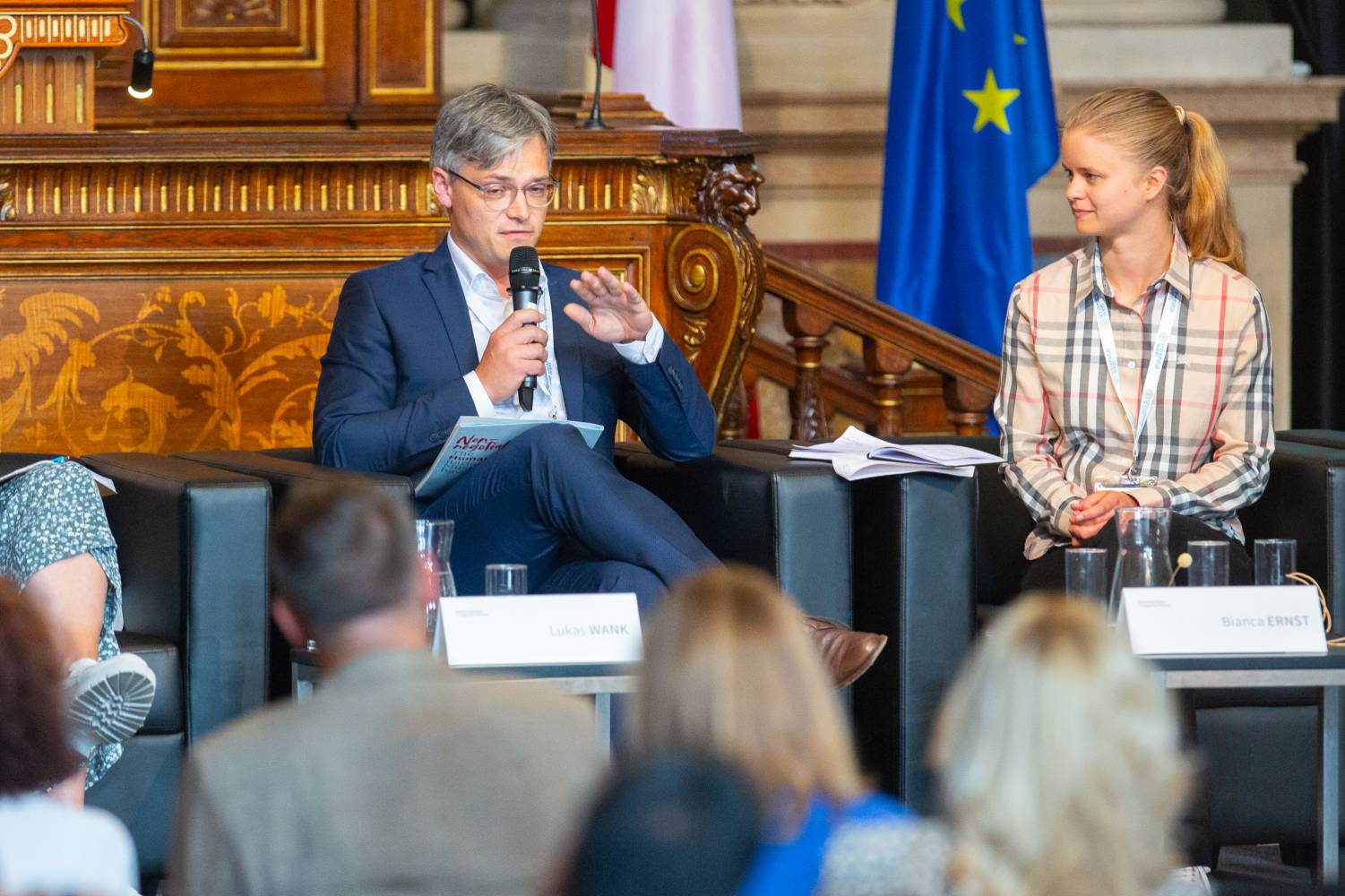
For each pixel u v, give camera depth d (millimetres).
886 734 9461
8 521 8602
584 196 12047
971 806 4047
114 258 11789
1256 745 9633
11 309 11688
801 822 3973
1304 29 19344
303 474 9156
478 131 9812
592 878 3457
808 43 19016
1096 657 4055
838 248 19062
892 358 14625
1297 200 19469
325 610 5020
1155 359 10148
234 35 16266
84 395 11812
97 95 16000
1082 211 10062
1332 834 8648
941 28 15961
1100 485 9953
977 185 15781
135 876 8734
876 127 18859
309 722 4805
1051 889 3992
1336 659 7973
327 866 4711
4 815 4570
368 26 16391
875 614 9562
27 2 11578
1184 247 10211
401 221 12062
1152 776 4043
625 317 9672
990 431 14812
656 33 15500
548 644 7586
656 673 4043
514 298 9695
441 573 7820
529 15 18609
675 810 3480
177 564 8734
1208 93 19062
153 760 8695
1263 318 10148
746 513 9383
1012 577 10812
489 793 4785
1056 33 19359
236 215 11914
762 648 4008
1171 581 8391
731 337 11992
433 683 4926
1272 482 10133
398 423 9477
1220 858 10570
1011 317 10523
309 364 12062
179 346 11906
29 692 4707
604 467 9062
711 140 11891
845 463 9219
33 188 11656
